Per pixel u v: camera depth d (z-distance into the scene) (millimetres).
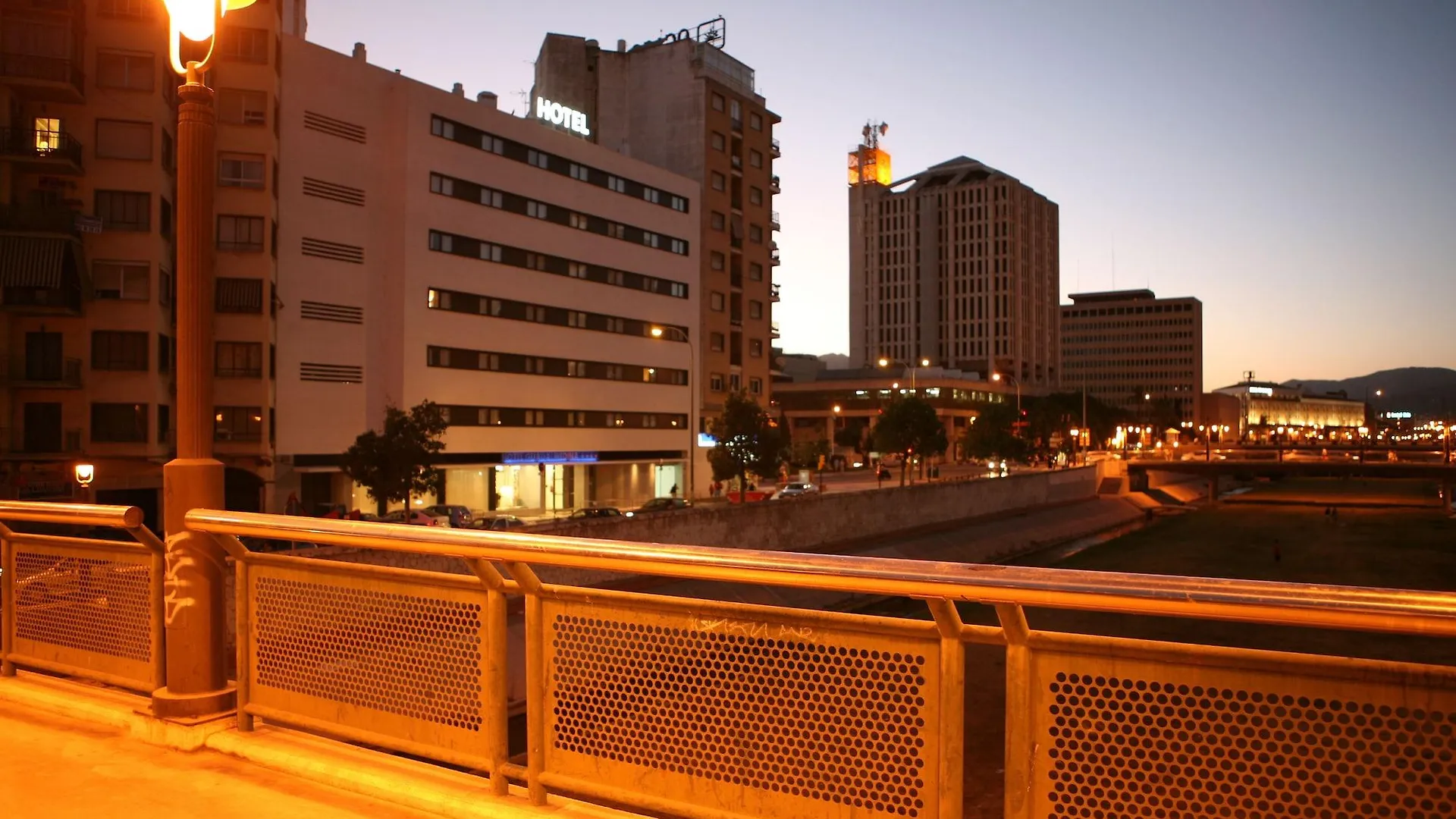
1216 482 101500
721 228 76188
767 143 82312
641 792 3348
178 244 4750
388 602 4035
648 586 29328
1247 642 30969
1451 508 86750
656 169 66125
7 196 34688
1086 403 142000
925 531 55656
